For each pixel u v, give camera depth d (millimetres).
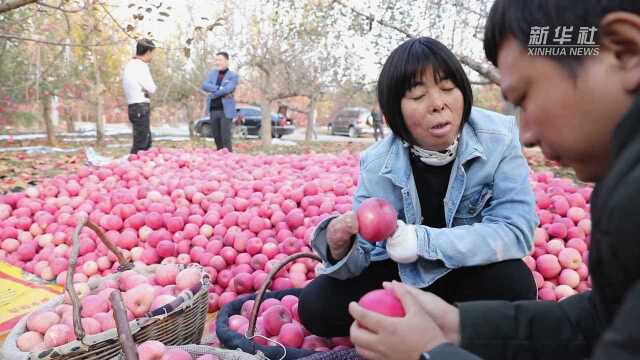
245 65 15312
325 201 3697
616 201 734
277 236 3387
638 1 747
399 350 1169
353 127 23469
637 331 622
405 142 2002
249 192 4078
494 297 1921
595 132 849
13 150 11828
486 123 2027
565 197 3453
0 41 10758
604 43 793
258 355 1804
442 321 1328
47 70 12789
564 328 1284
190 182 4320
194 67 17703
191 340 2199
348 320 2057
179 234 3461
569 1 801
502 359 1288
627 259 734
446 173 2049
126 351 1544
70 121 21344
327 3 7129
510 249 1857
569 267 2824
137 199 4004
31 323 2029
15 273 3354
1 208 4066
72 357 1800
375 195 2115
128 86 7746
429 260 1859
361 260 1946
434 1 6660
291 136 24359
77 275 3189
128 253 3424
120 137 19766
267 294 2551
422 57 1701
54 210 4105
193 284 2387
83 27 7535
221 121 9047
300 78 14844
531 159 7910
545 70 856
